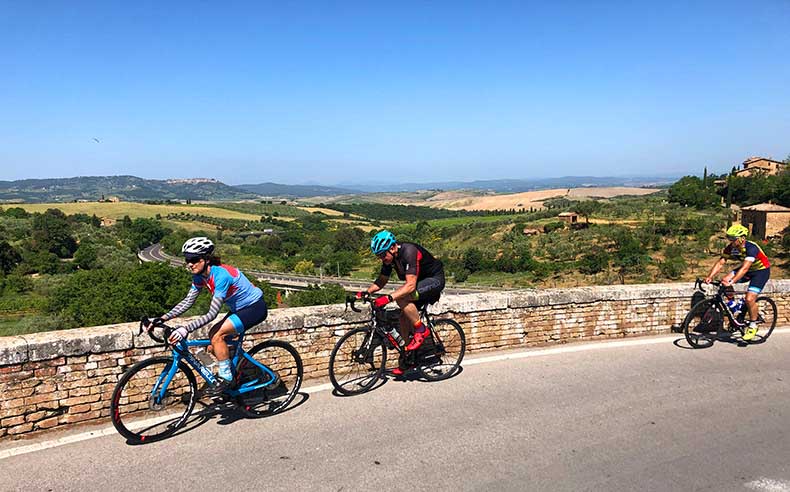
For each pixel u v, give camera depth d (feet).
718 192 300.40
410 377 18.48
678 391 17.22
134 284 144.66
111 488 11.39
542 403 16.15
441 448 13.24
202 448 13.28
